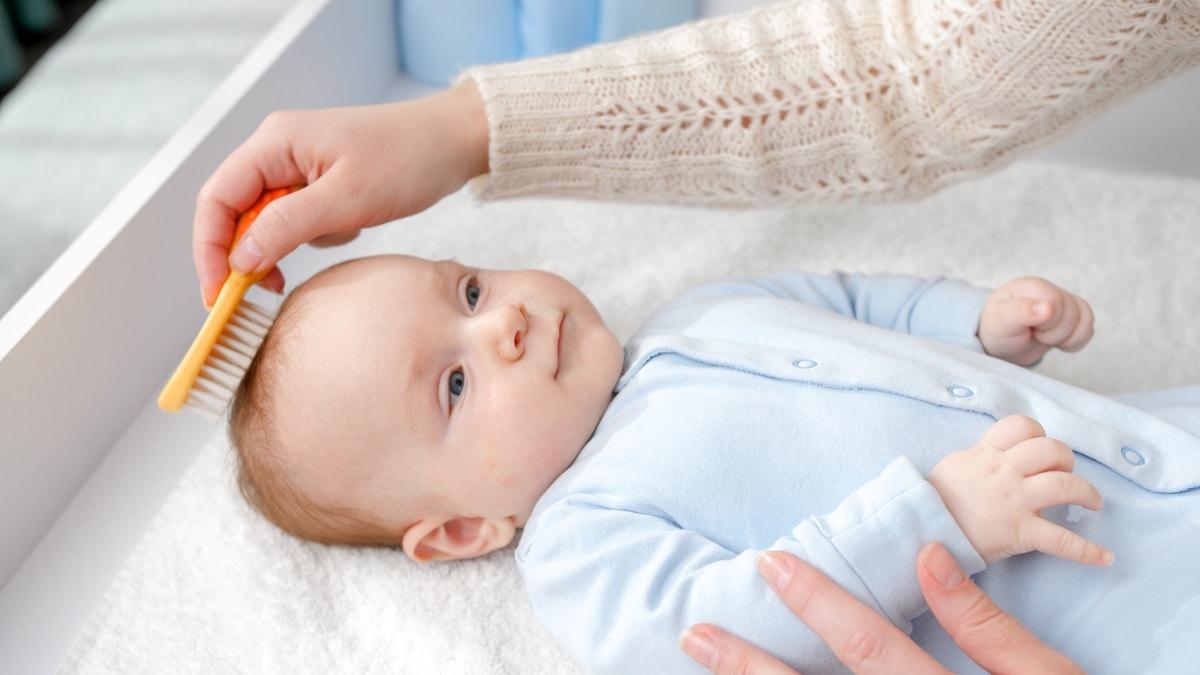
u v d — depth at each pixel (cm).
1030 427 85
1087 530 87
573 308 107
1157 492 87
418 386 99
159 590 106
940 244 144
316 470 101
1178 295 135
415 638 104
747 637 83
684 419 97
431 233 144
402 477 100
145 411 124
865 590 82
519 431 99
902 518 82
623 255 144
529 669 102
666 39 108
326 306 102
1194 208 144
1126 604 84
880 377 94
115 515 115
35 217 163
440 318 102
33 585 109
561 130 104
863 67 102
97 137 173
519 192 111
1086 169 150
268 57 134
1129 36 89
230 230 97
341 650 103
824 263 143
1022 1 90
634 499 94
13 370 103
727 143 106
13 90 200
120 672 100
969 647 77
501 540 107
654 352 103
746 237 145
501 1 158
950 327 110
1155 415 95
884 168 105
